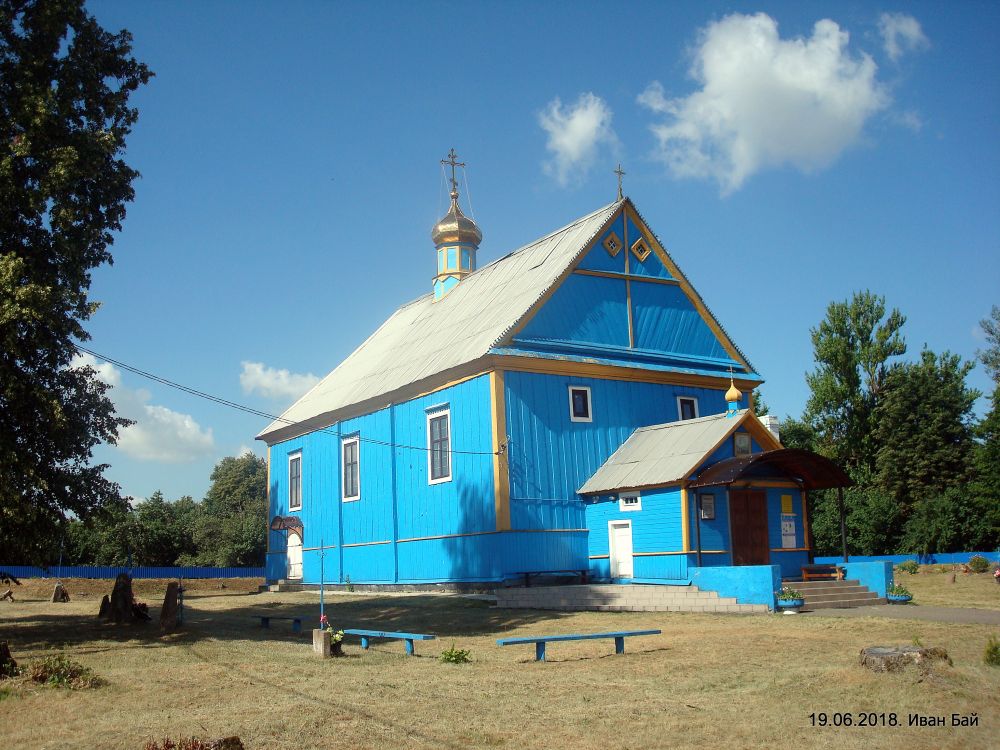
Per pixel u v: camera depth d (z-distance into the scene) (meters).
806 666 14.60
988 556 47.50
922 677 12.75
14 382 19.00
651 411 32.69
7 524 19.34
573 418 30.77
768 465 27.16
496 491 28.81
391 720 11.58
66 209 19.81
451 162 44.94
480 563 29.52
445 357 32.66
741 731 10.85
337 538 38.72
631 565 28.14
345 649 18.23
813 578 26.20
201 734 10.89
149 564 63.78
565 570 29.19
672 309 34.34
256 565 64.44
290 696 13.05
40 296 18.42
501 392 29.48
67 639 20.27
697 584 24.69
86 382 21.22
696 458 26.50
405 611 27.19
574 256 31.98
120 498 21.45
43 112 19.50
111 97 21.47
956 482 56.06
